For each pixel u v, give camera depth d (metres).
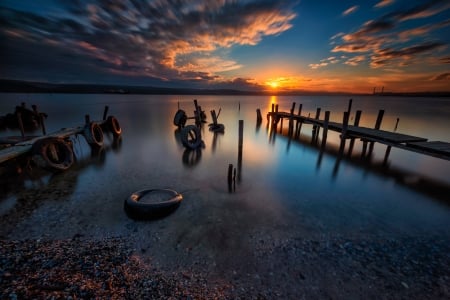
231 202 6.66
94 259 3.83
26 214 5.75
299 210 6.27
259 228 5.28
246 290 3.41
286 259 4.18
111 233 4.95
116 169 9.55
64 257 3.77
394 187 8.11
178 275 3.68
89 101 69.94
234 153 12.52
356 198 7.15
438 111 48.12
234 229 5.21
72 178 8.43
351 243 4.76
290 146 14.42
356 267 3.99
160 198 6.52
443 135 20.41
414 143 9.58
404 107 62.72
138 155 11.90
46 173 8.89
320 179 8.78
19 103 54.38
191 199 6.79
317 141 16.19
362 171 9.80
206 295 3.24
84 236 4.80
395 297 3.36
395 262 4.16
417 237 5.05
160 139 16.27
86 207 6.16
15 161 8.30
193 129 13.34
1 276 2.94
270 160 11.23
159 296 3.06
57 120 26.69
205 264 4.00
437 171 9.94
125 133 18.66
